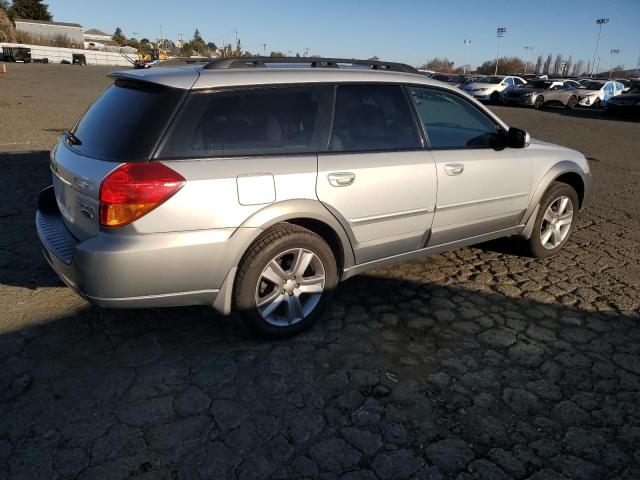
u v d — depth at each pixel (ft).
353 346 10.71
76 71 131.03
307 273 10.98
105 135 9.62
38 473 7.27
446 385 9.55
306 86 10.54
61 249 9.64
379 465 7.65
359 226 11.10
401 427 8.45
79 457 7.59
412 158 11.71
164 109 9.14
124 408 8.63
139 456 7.66
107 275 8.79
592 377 9.94
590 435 8.40
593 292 13.67
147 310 11.78
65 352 10.09
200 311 11.85
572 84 93.09
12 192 20.35
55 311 11.55
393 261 12.33
